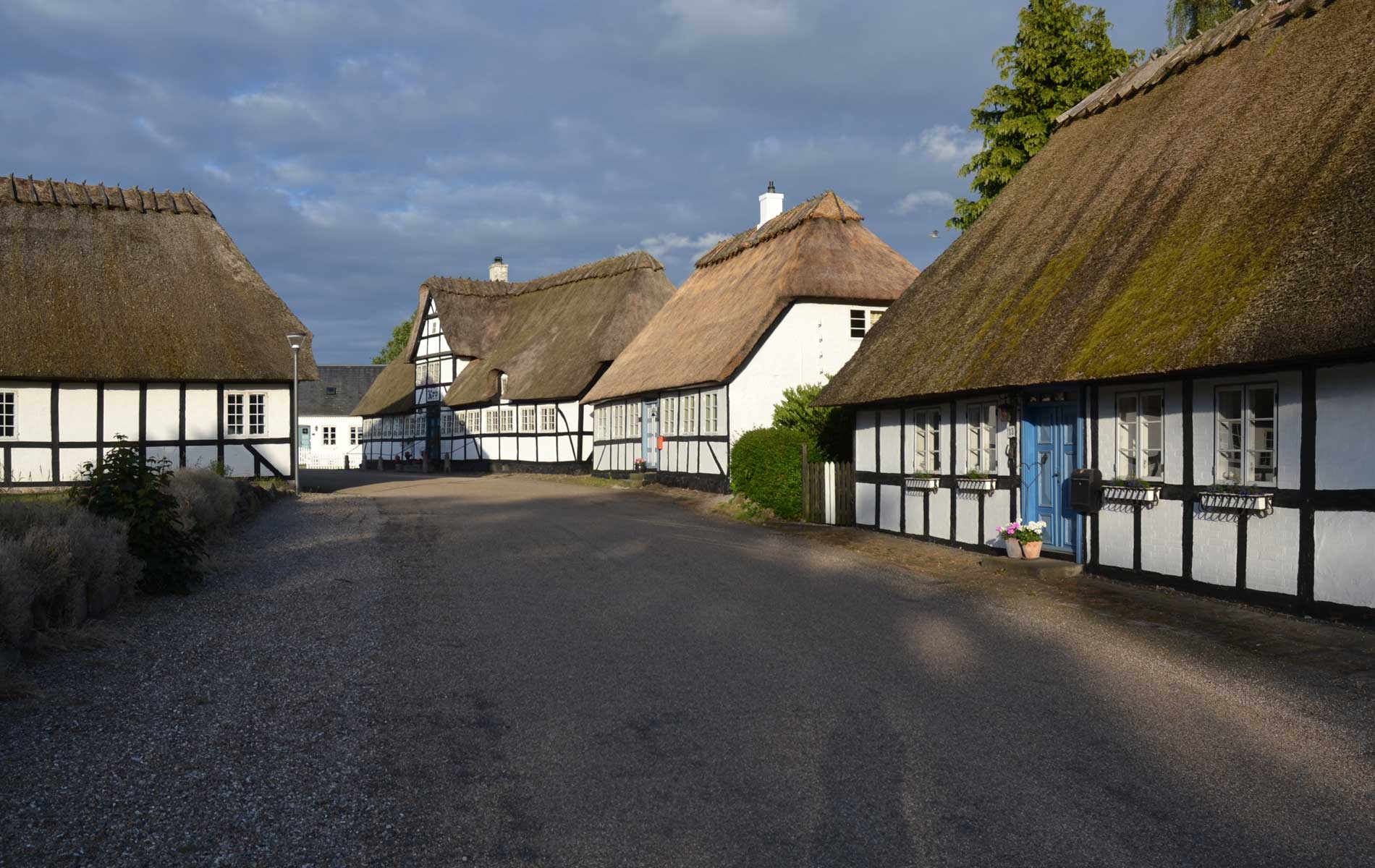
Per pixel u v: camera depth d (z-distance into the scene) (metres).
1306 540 9.08
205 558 12.05
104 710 6.00
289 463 26.20
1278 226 10.12
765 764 5.22
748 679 6.91
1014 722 5.94
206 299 26.42
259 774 5.02
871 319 25.80
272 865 4.00
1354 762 5.25
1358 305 8.31
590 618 8.99
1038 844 4.25
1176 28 25.45
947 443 15.05
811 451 19.11
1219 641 8.17
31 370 23.33
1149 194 13.07
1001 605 9.89
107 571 8.66
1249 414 9.76
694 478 26.48
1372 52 11.27
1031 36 26.39
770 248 28.58
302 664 7.28
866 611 9.47
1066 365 11.44
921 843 4.25
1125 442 11.48
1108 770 5.12
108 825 4.32
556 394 36.59
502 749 5.46
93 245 26.31
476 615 9.15
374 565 12.23
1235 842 4.27
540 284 46.56
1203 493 10.07
